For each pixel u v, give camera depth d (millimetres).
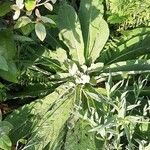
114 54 975
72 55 942
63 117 894
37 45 943
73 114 891
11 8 799
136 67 917
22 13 872
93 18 947
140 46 964
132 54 966
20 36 852
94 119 885
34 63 921
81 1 955
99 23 943
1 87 864
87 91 931
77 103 914
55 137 872
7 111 937
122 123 797
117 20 970
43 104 907
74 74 930
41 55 933
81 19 958
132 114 905
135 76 963
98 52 952
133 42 967
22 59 924
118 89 909
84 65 934
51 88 949
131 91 924
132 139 880
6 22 863
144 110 818
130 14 967
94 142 850
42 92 938
